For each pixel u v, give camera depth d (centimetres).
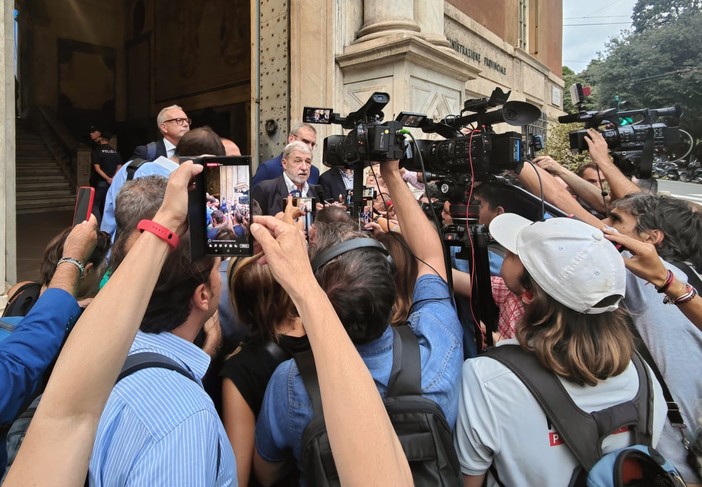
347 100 536
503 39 977
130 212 125
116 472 79
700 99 3080
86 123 1731
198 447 82
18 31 1647
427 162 178
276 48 560
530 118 157
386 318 108
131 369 89
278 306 133
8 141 338
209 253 90
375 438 71
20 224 921
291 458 118
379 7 531
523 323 121
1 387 107
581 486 108
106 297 68
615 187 217
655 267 132
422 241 145
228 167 88
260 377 131
